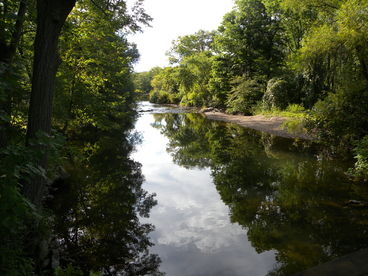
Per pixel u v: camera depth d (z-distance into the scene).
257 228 5.37
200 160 11.62
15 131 5.07
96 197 7.14
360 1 9.44
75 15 8.71
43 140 2.46
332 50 10.72
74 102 9.84
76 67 9.97
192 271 4.11
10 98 4.94
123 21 6.71
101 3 6.51
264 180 8.33
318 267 2.65
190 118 28.33
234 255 4.50
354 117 9.42
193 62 37.75
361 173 7.99
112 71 12.27
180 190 7.89
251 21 25.80
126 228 5.55
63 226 5.50
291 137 14.97
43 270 3.82
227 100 30.48
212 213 6.24
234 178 8.78
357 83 9.83
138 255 4.56
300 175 8.50
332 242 4.71
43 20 3.67
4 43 4.38
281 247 4.64
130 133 19.03
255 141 14.75
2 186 2.06
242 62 27.69
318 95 16.69
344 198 6.53
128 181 8.68
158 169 10.30
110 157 11.83
